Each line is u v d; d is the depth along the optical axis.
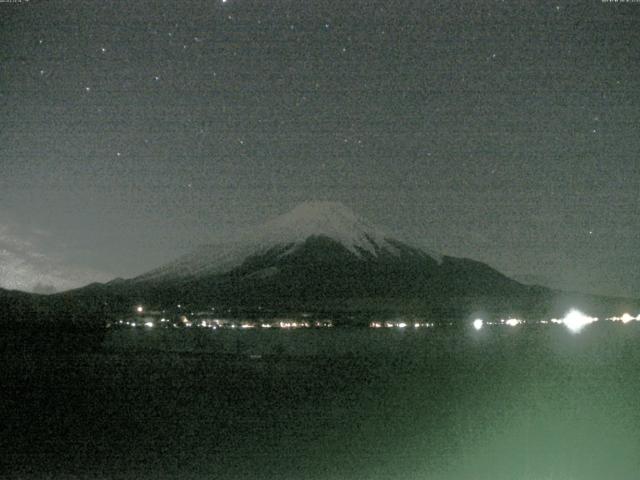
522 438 13.45
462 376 26.05
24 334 43.31
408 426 14.90
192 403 18.33
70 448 12.66
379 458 11.77
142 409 17.27
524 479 10.27
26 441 13.27
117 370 27.98
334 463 11.48
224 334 82.62
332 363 33.16
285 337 76.19
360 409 17.30
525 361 34.19
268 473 10.81
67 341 44.62
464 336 81.81
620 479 10.20
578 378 24.73
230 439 13.46
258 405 18.02
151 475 10.74
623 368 29.22
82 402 18.36
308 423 15.33
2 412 16.66
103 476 10.66
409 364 32.31
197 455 12.09
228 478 10.56
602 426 14.82
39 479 10.52
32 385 22.03
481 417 16.09
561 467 10.98
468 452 12.22
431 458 11.77
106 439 13.45
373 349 49.09
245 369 29.17
